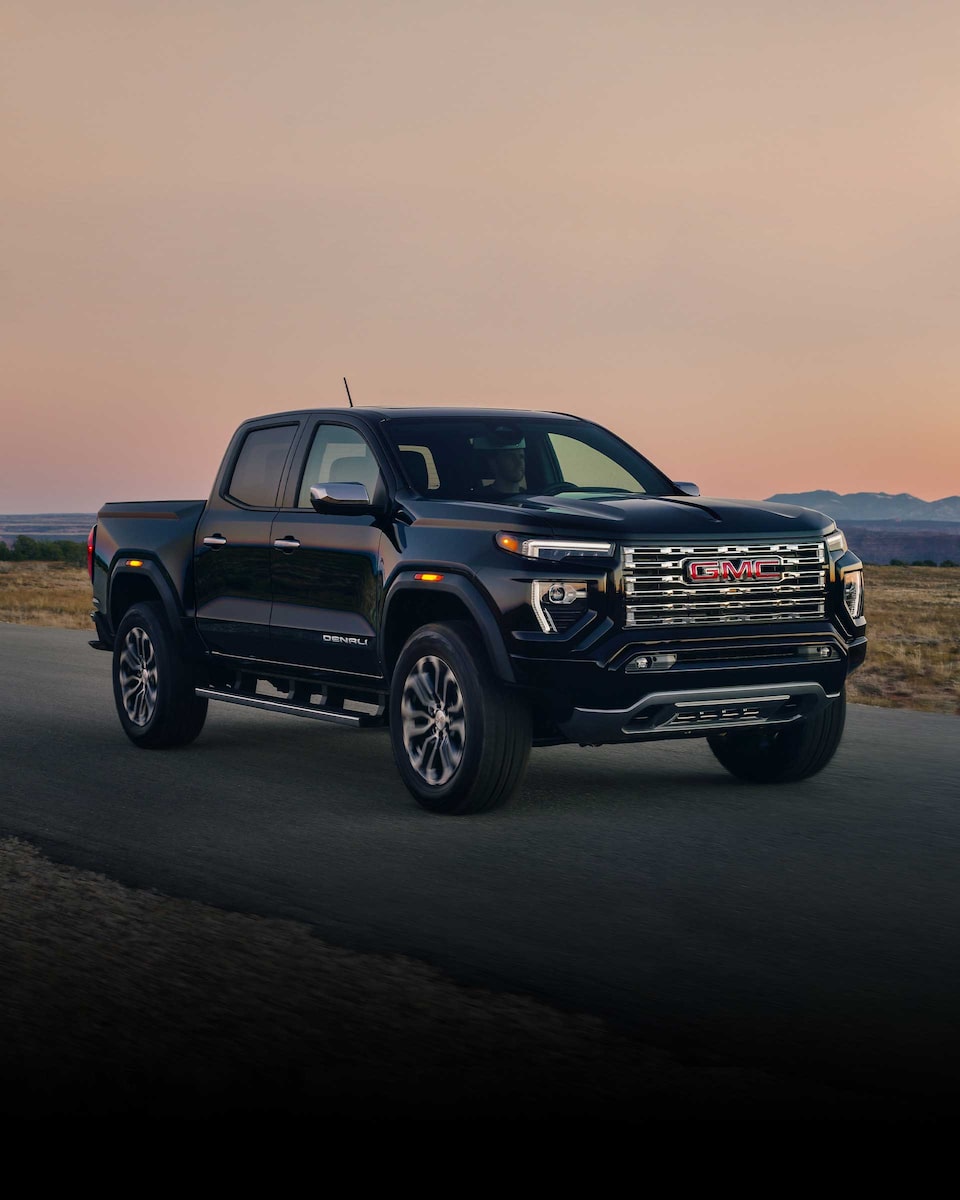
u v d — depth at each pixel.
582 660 7.07
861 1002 4.52
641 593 7.16
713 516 7.49
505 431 8.73
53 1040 4.18
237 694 9.27
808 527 7.66
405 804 7.93
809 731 8.19
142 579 10.12
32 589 49.72
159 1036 4.20
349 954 5.05
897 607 42.69
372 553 8.02
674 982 4.72
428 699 7.64
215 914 5.59
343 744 10.28
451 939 5.24
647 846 6.80
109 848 6.79
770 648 7.45
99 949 5.11
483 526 7.41
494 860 6.53
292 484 8.95
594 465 8.90
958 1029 4.27
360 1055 4.05
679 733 7.45
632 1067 3.95
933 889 5.97
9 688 13.74
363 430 8.52
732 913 5.60
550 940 5.23
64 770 9.10
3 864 6.46
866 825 7.28
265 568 8.92
